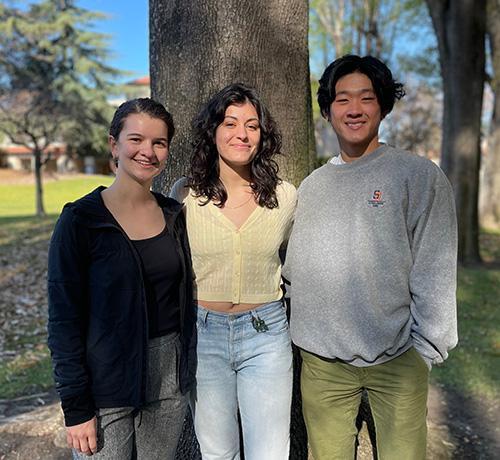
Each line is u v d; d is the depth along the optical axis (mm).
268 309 1851
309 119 2496
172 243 1687
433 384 3924
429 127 21219
